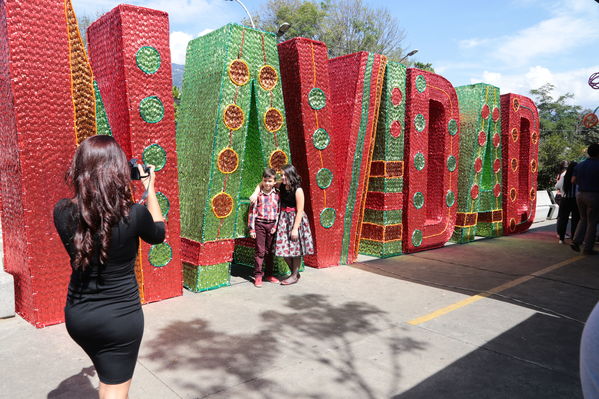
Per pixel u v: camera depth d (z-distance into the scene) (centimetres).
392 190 689
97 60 480
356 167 636
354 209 645
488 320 423
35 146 373
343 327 401
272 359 335
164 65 448
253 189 567
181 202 529
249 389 292
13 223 401
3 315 407
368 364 329
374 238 704
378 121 675
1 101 383
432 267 633
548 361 338
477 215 879
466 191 828
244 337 375
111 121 468
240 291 505
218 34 495
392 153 679
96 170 185
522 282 557
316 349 354
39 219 381
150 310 439
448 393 290
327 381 304
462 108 849
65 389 289
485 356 345
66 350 346
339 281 551
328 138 595
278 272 577
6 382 297
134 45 427
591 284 552
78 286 187
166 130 455
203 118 503
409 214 712
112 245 184
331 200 612
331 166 604
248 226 534
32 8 364
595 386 105
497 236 912
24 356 335
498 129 876
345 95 629
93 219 181
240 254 620
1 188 413
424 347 361
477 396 287
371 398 283
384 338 378
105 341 187
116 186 187
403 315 434
